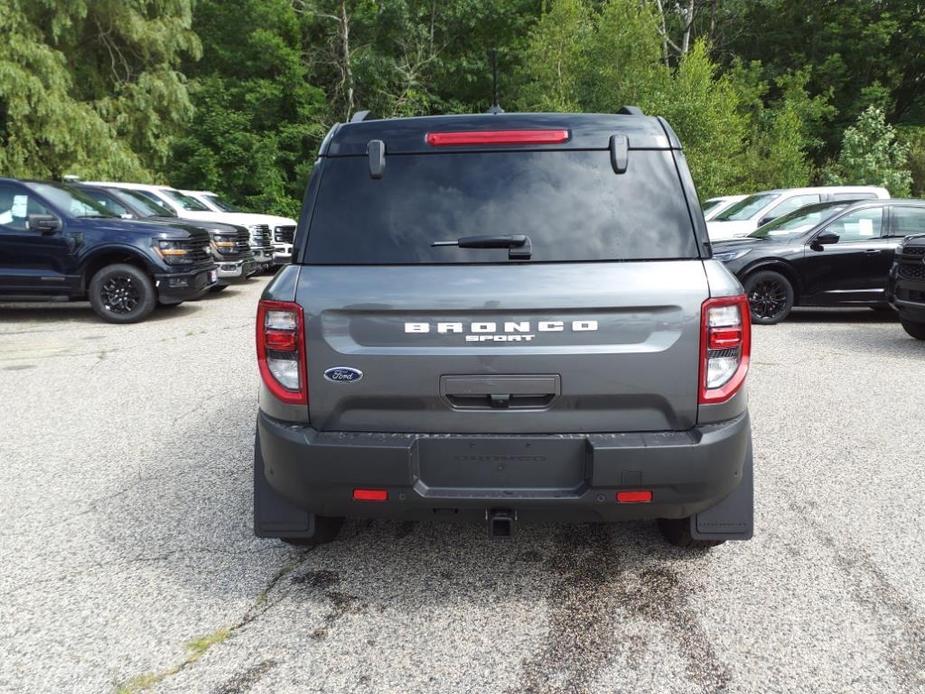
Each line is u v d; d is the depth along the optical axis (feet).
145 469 14.97
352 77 102.94
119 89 78.38
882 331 31.65
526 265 8.64
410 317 8.59
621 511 8.77
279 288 8.89
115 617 9.47
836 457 15.40
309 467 8.72
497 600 9.82
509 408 8.67
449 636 8.97
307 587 10.22
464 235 8.78
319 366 8.75
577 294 8.45
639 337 8.54
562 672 8.21
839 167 86.58
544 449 8.61
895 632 8.93
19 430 17.63
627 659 8.45
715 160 72.84
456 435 8.73
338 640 8.91
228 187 90.68
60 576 10.57
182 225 35.47
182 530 12.11
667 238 8.77
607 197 8.86
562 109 80.38
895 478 14.16
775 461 15.20
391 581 10.37
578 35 86.17
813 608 9.50
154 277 33.27
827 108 99.19
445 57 113.50
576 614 9.44
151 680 8.15
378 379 8.68
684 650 8.61
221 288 46.39
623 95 79.82
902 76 117.08
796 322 34.50
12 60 66.08
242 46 101.40
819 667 8.25
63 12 69.41
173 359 25.67
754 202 43.21
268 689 7.97
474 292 8.51
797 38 118.93
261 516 10.11
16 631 9.15
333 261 8.89
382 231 8.91
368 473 8.63
